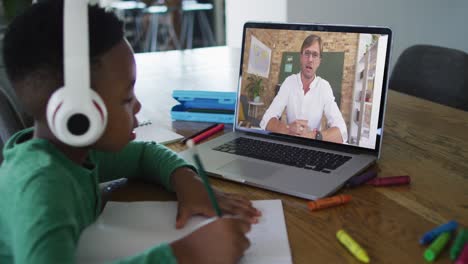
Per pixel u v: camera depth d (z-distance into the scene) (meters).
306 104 1.03
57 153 0.68
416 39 2.84
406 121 1.19
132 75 0.69
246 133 1.11
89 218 0.73
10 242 0.60
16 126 1.02
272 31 1.07
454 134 1.09
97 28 0.64
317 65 1.01
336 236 0.68
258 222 0.73
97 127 0.61
